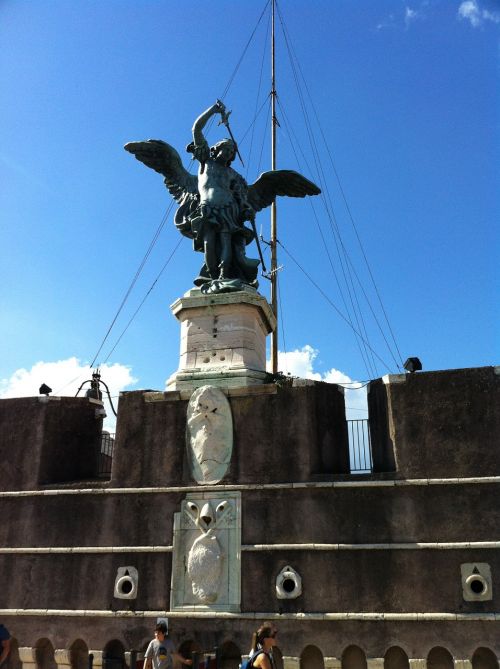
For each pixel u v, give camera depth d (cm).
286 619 1329
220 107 1891
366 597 1317
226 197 1847
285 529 1403
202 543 1417
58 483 1634
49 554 1538
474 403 1423
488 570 1291
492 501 1340
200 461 1502
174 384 1636
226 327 1692
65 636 1449
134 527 1497
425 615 1277
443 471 1381
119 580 1457
